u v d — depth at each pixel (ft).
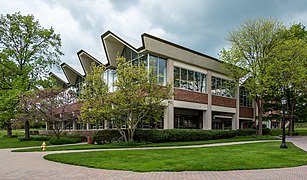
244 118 118.32
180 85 87.56
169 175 28.63
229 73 106.32
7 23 98.48
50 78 102.63
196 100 92.22
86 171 30.96
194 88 93.15
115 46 90.63
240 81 104.58
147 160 38.29
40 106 82.02
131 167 32.73
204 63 96.17
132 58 87.04
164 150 52.29
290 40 94.12
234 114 111.24
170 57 83.71
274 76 91.81
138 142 69.97
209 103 97.45
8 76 99.04
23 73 98.43
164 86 72.18
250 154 45.44
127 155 43.86
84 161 37.55
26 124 103.60
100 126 103.35
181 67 88.58
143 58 82.02
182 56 87.30
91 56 101.40
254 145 62.90
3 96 89.56
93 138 73.77
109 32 85.76
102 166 33.50
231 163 35.70
